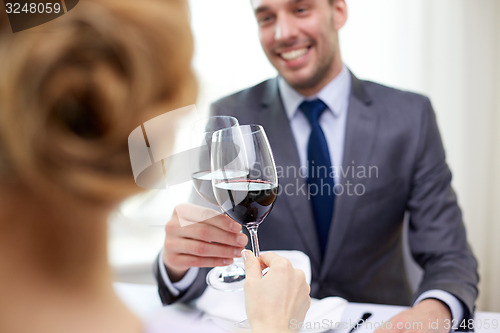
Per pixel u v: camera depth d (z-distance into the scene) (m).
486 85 2.22
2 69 0.24
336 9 1.45
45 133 0.24
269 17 1.42
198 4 2.12
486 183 2.28
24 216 0.27
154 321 0.38
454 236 1.31
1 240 0.27
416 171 1.41
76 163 0.25
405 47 2.21
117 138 0.25
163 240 0.93
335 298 0.88
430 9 2.19
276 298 0.57
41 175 0.25
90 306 0.30
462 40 2.20
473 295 1.06
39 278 0.28
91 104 0.25
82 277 0.30
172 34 0.27
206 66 2.13
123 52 0.25
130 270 1.60
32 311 0.28
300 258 1.02
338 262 1.37
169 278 0.94
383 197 1.38
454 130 2.26
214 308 0.81
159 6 0.27
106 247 0.32
